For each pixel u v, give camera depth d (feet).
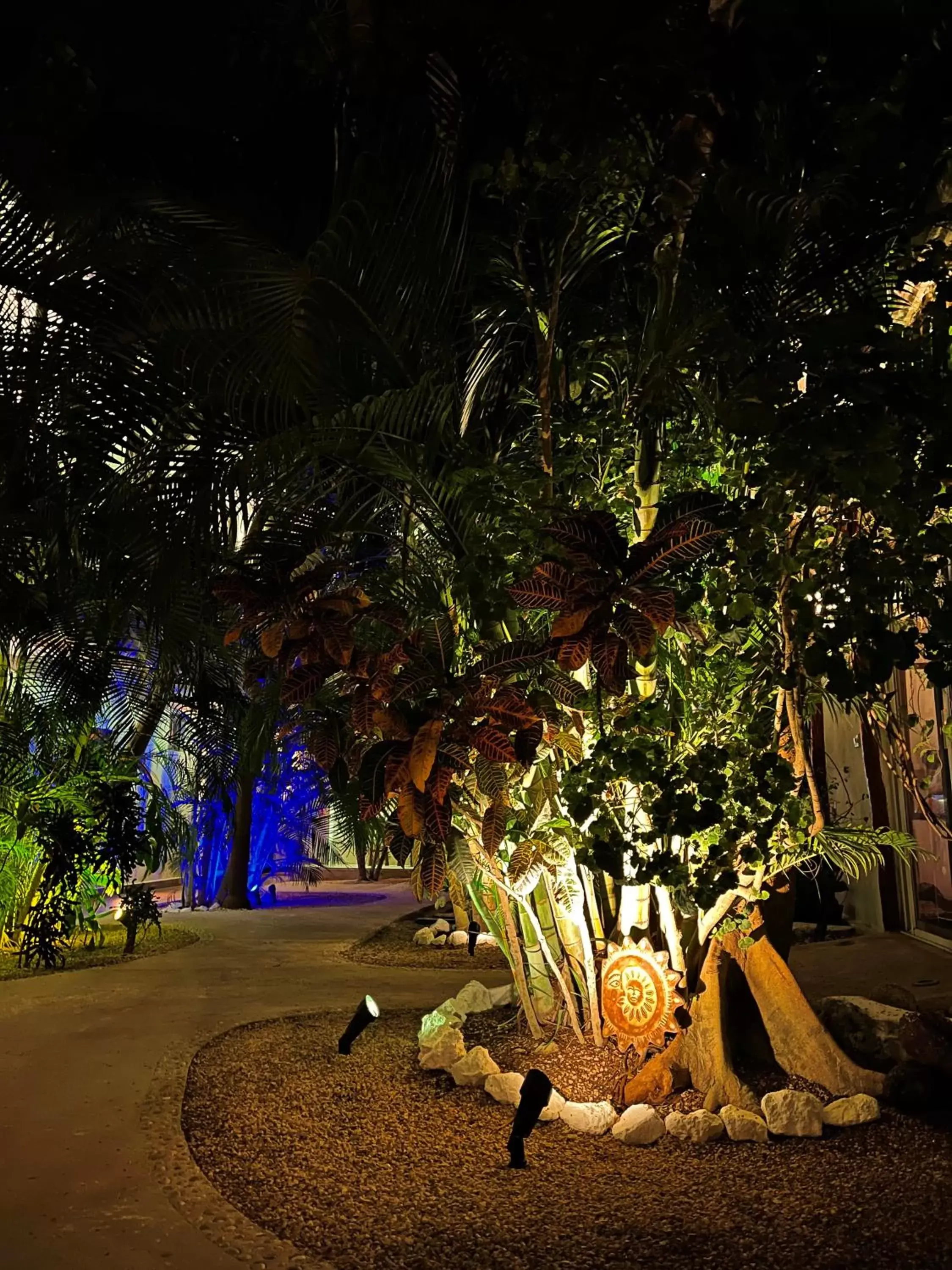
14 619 24.18
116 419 17.04
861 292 13.46
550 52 17.13
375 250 16.10
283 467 16.43
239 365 16.21
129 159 25.48
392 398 15.42
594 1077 16.17
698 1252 11.12
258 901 44.19
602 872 17.57
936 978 22.02
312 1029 20.80
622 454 16.20
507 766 14.98
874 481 11.09
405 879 54.49
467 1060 16.71
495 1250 11.39
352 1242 11.71
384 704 14.37
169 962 29.84
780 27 14.14
